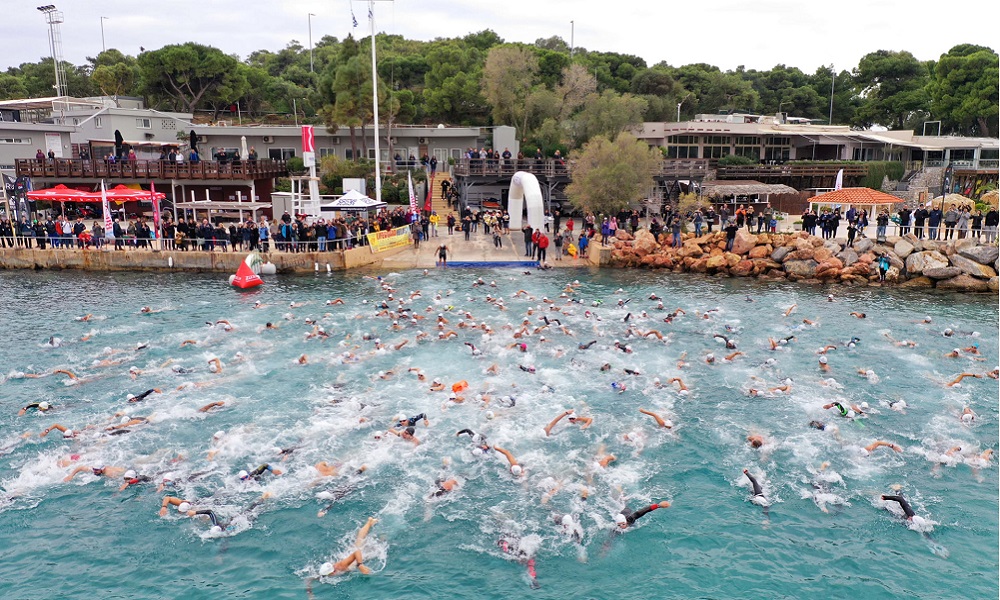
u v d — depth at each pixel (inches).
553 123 2370.8
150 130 2421.3
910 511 559.8
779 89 3853.3
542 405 762.2
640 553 518.6
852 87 3676.2
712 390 805.9
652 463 643.5
